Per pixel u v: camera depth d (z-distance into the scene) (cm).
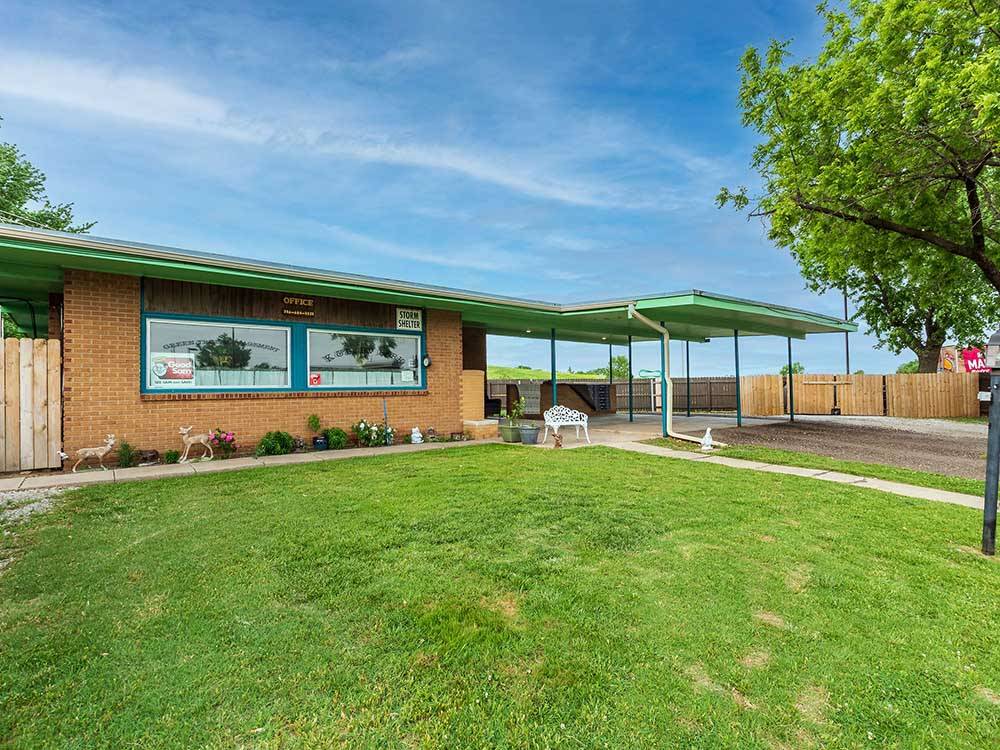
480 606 319
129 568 371
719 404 2334
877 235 1095
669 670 256
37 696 229
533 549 417
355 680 244
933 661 271
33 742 202
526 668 256
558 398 1977
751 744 208
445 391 1156
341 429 985
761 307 1164
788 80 1145
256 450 864
